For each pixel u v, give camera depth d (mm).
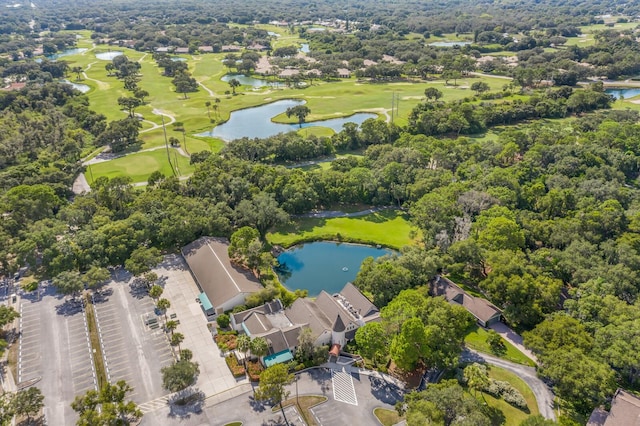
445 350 92938
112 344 101312
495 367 96875
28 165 181500
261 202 148875
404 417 83250
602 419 80812
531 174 177875
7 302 114938
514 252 124625
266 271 130000
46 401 86500
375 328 94688
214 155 193500
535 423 72500
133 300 116375
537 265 121938
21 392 81312
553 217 152875
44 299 116375
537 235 135875
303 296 118500
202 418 83562
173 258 135250
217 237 139875
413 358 90375
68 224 141625
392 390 91000
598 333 92625
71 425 81688
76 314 110875
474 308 112062
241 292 112062
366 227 159000
